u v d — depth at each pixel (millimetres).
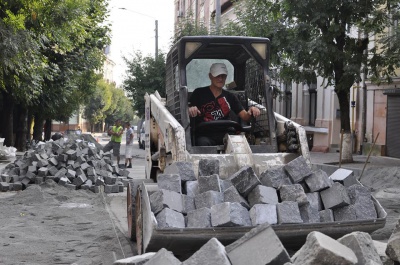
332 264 4648
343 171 8000
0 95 37125
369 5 21609
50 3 22828
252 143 9992
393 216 12219
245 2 29078
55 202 14352
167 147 8953
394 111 28438
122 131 27297
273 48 24047
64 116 47906
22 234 10289
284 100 38594
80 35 29281
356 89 31500
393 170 18672
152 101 10977
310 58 22547
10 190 16672
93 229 10938
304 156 8672
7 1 21453
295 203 6922
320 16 21406
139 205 8273
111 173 18406
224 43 9555
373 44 28453
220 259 4988
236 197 6969
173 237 6617
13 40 19906
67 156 17328
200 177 7203
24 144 36719
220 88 9938
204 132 9695
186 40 9297
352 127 31219
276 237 5242
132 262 5406
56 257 8578
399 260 5527
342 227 7047
